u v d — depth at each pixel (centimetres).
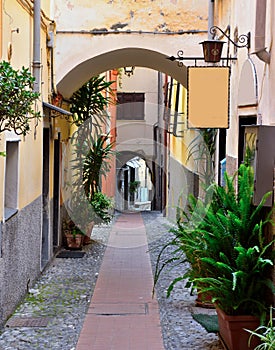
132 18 1159
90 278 1026
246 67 854
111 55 1204
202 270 649
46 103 991
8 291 760
